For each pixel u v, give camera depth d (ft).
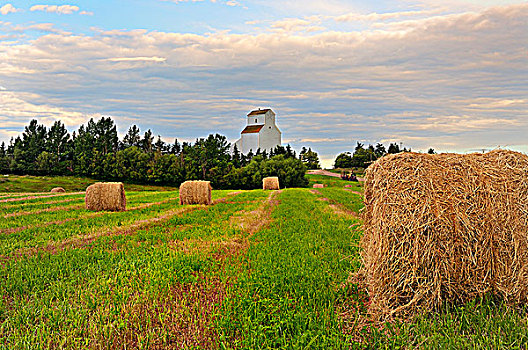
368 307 22.77
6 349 18.34
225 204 87.56
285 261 31.19
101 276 28.94
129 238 44.37
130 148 301.84
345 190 155.53
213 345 18.47
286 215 62.49
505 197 22.66
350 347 17.37
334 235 42.91
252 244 39.34
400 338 18.08
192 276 27.78
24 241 43.60
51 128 329.93
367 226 27.04
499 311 21.44
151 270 29.89
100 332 19.94
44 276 28.73
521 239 22.57
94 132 360.89
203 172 294.66
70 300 24.14
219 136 350.84
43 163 289.53
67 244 41.50
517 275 22.45
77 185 243.81
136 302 23.47
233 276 27.84
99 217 63.36
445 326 19.47
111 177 285.43
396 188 22.85
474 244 22.02
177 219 58.90
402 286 22.04
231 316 21.07
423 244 21.77
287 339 18.25
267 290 24.18
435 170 23.16
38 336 19.40
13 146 347.36
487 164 23.90
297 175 289.33
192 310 22.41
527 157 24.18
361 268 26.81
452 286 22.06
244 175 288.92
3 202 94.17
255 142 336.70
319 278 26.55
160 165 279.28
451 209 22.04
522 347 17.52
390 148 343.67
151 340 18.80
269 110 348.59
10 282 27.32
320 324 19.60
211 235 45.57
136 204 90.74
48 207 81.87
